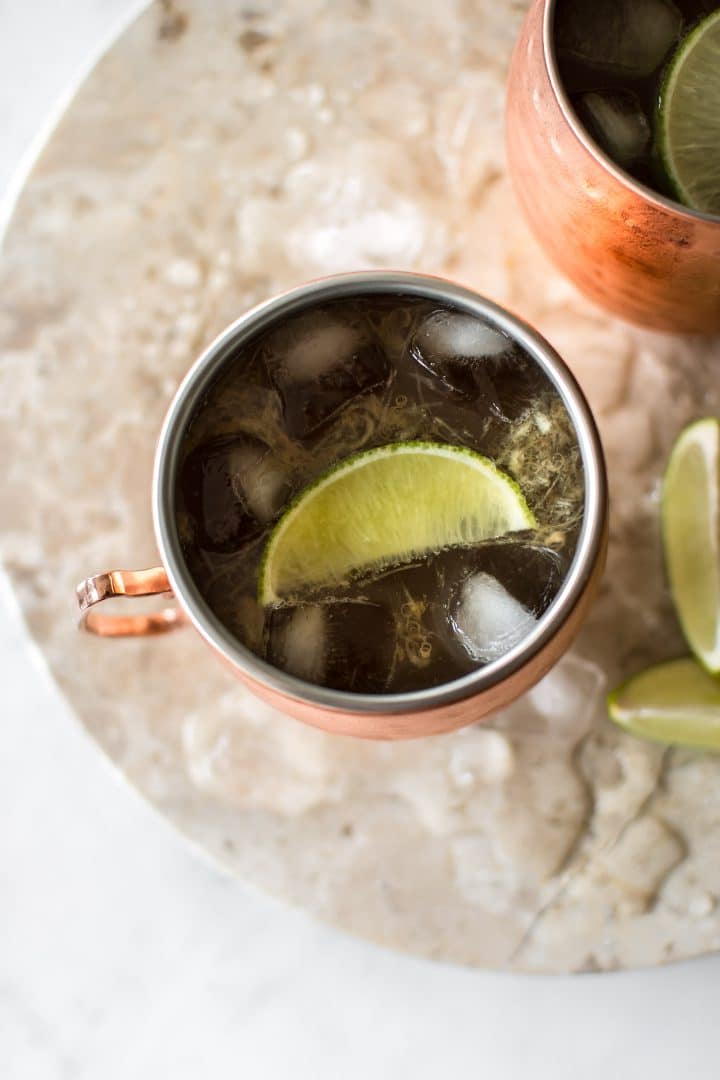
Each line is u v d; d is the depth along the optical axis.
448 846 0.39
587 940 0.38
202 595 0.32
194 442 0.33
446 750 0.39
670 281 0.35
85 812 0.44
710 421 0.38
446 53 0.41
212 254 0.41
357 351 0.33
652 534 0.39
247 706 0.40
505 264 0.41
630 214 0.33
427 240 0.41
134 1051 0.43
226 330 0.33
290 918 0.43
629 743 0.39
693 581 0.38
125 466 0.41
